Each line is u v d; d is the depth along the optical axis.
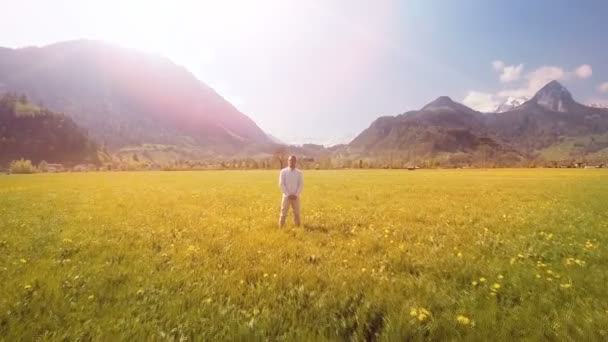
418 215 14.16
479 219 13.41
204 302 4.98
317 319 4.49
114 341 3.86
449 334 4.09
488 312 4.60
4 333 4.02
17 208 17.02
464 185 37.25
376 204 18.77
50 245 8.80
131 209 16.59
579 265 6.88
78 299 5.14
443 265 6.94
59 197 23.52
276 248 8.45
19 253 7.95
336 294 5.32
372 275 6.20
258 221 12.92
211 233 10.41
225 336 4.04
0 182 48.66
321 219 13.41
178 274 6.28
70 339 3.94
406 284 5.73
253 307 4.88
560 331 4.04
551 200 20.69
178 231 10.80
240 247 8.52
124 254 7.93
